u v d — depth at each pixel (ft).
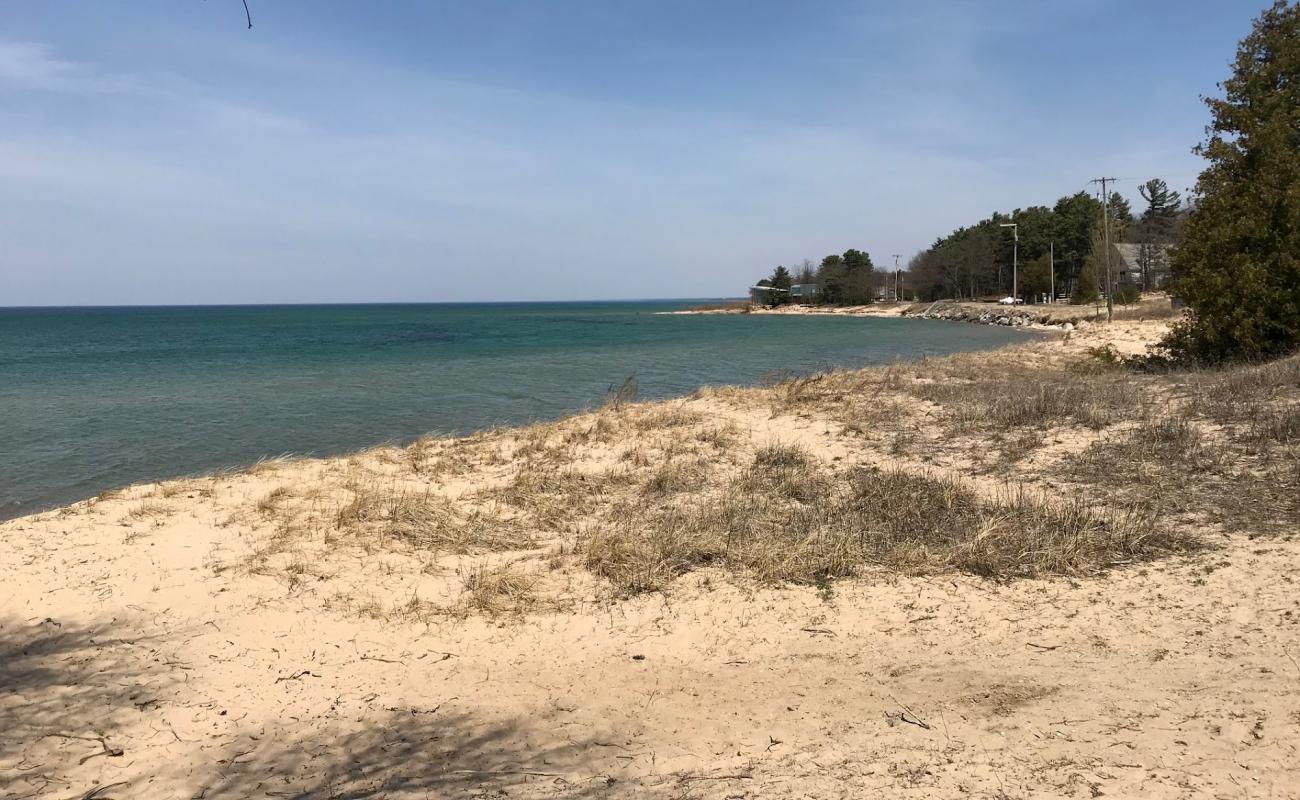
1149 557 20.58
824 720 14.17
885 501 26.66
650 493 29.89
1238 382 40.32
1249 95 56.80
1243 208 54.54
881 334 181.47
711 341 162.30
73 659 17.79
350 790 12.77
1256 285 52.90
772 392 52.75
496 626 19.13
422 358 120.67
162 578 22.15
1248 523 22.11
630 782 12.51
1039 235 294.05
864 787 11.75
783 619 18.90
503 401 69.51
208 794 12.90
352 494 30.14
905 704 14.49
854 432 38.60
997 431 36.52
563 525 26.66
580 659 17.44
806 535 23.89
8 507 36.55
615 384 80.53
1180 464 28.22
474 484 32.01
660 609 19.72
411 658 17.71
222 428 56.54
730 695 15.47
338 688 16.48
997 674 15.37
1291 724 12.14
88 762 13.97
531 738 14.25
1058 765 11.80
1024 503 25.35
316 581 21.85
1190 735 12.21
